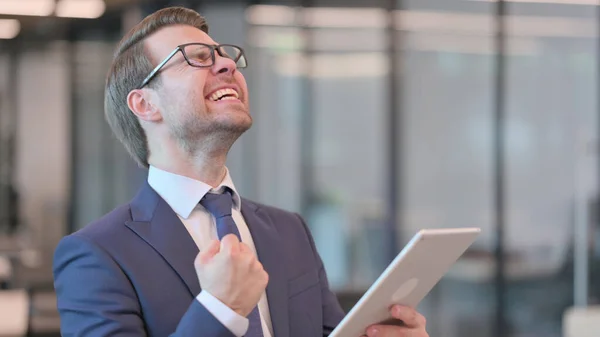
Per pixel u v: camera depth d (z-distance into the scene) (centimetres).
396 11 632
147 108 161
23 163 701
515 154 638
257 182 633
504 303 627
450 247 142
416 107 636
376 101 637
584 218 637
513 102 638
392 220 633
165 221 151
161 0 629
